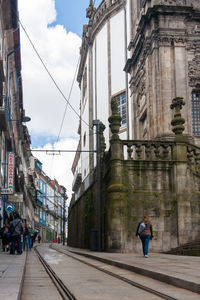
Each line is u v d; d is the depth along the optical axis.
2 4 23.80
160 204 16.27
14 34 26.83
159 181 16.50
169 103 20.77
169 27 21.45
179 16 21.61
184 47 21.41
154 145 16.92
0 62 20.27
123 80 33.12
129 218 16.05
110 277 7.43
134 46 27.41
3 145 26.12
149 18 21.72
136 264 8.61
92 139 38.50
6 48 27.28
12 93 34.25
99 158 20.08
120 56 33.88
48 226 95.50
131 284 6.38
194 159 16.94
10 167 25.36
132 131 26.25
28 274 8.09
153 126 21.28
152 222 16.06
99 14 37.84
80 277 7.36
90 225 23.36
